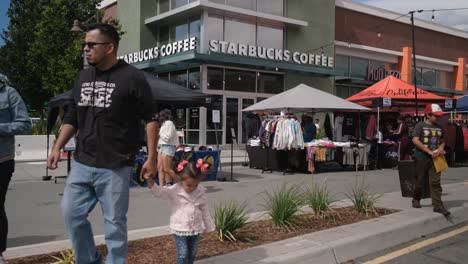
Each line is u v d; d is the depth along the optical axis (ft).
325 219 21.68
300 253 16.15
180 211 13.46
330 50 87.35
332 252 17.04
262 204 27.48
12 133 14.57
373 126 53.01
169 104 36.17
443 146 24.43
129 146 11.71
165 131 29.81
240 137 72.28
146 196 30.78
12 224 22.40
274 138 46.50
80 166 11.47
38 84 77.66
